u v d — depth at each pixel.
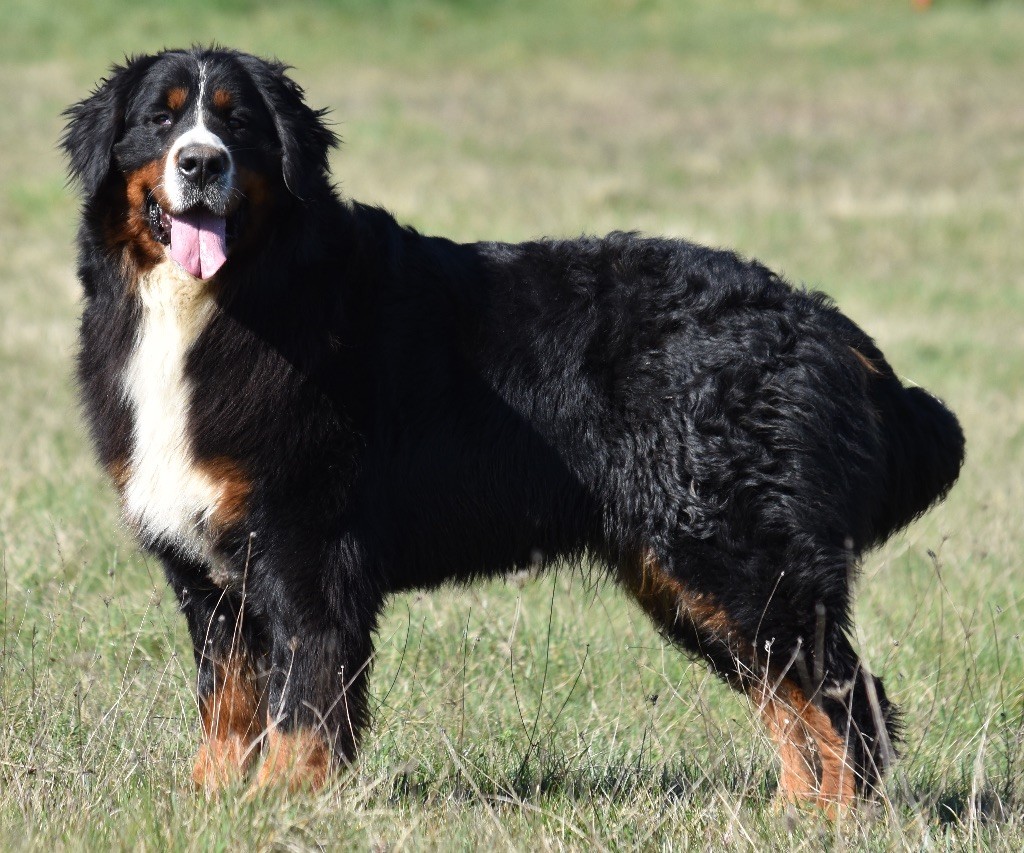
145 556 9.62
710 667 9.10
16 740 8.37
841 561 8.36
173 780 7.89
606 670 10.62
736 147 44.31
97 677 9.52
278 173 8.29
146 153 8.18
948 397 20.17
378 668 10.61
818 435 8.37
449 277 8.52
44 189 33.69
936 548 13.31
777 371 8.38
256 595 8.20
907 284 28.94
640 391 8.41
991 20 68.94
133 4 58.03
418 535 8.50
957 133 46.06
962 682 10.22
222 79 8.20
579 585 12.48
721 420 8.31
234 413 8.00
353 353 8.12
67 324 23.23
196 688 8.64
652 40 65.69
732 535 8.35
